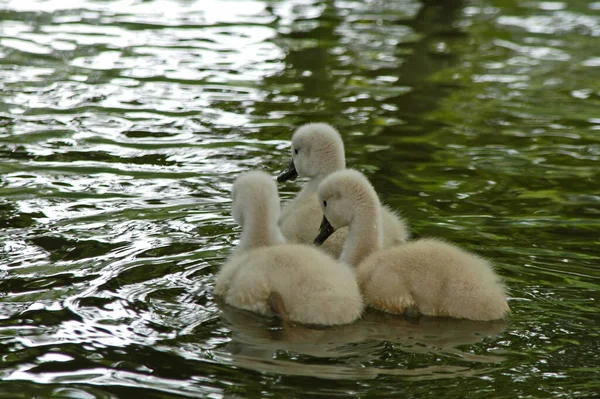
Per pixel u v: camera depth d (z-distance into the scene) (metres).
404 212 14.05
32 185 14.49
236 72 22.31
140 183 14.84
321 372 8.52
